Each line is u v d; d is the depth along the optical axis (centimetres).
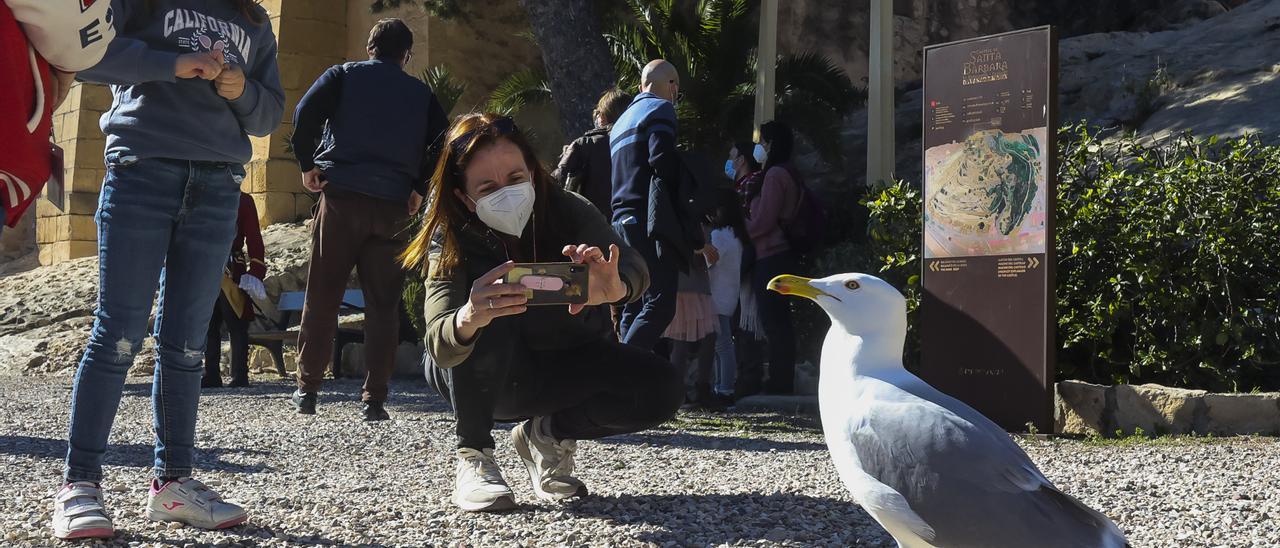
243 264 1082
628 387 409
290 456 605
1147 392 677
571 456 441
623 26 1620
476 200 379
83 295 1636
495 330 402
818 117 1605
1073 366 776
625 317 741
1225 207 741
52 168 324
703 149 1606
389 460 594
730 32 1600
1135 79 1670
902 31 2356
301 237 1847
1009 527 253
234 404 892
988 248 713
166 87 363
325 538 372
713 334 843
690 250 701
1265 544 370
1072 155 824
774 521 404
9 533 368
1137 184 781
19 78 293
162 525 382
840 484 486
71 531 355
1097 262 773
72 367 1350
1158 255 752
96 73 338
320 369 797
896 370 285
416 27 2109
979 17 2441
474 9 2116
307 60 2159
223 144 374
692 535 380
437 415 805
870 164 1159
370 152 719
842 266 882
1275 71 1564
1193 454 568
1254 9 2020
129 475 524
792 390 894
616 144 721
